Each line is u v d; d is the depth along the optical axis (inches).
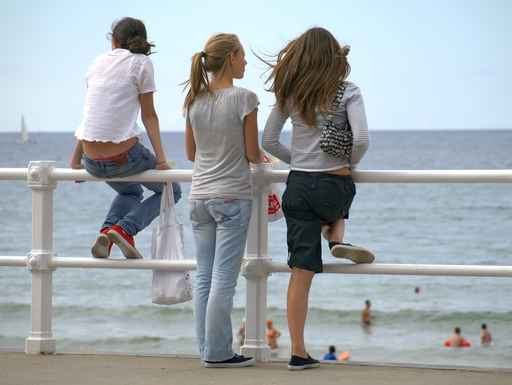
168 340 1868.8
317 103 467.5
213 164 484.7
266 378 459.2
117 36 537.0
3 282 2477.9
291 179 482.9
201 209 490.3
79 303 2256.4
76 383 445.1
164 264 517.3
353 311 2170.3
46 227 541.6
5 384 442.3
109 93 517.3
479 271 471.8
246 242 516.7
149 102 527.5
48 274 544.4
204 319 500.7
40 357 530.3
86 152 522.9
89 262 532.1
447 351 1884.8
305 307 488.4
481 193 5118.1
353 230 4131.4
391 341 1980.8
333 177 475.8
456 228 4035.4
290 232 486.0
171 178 519.2
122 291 2396.7
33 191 541.3
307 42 470.6
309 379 455.8
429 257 3383.4
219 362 492.1
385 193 5369.1
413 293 2365.9
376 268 484.7
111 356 534.9
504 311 2132.1
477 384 443.2
